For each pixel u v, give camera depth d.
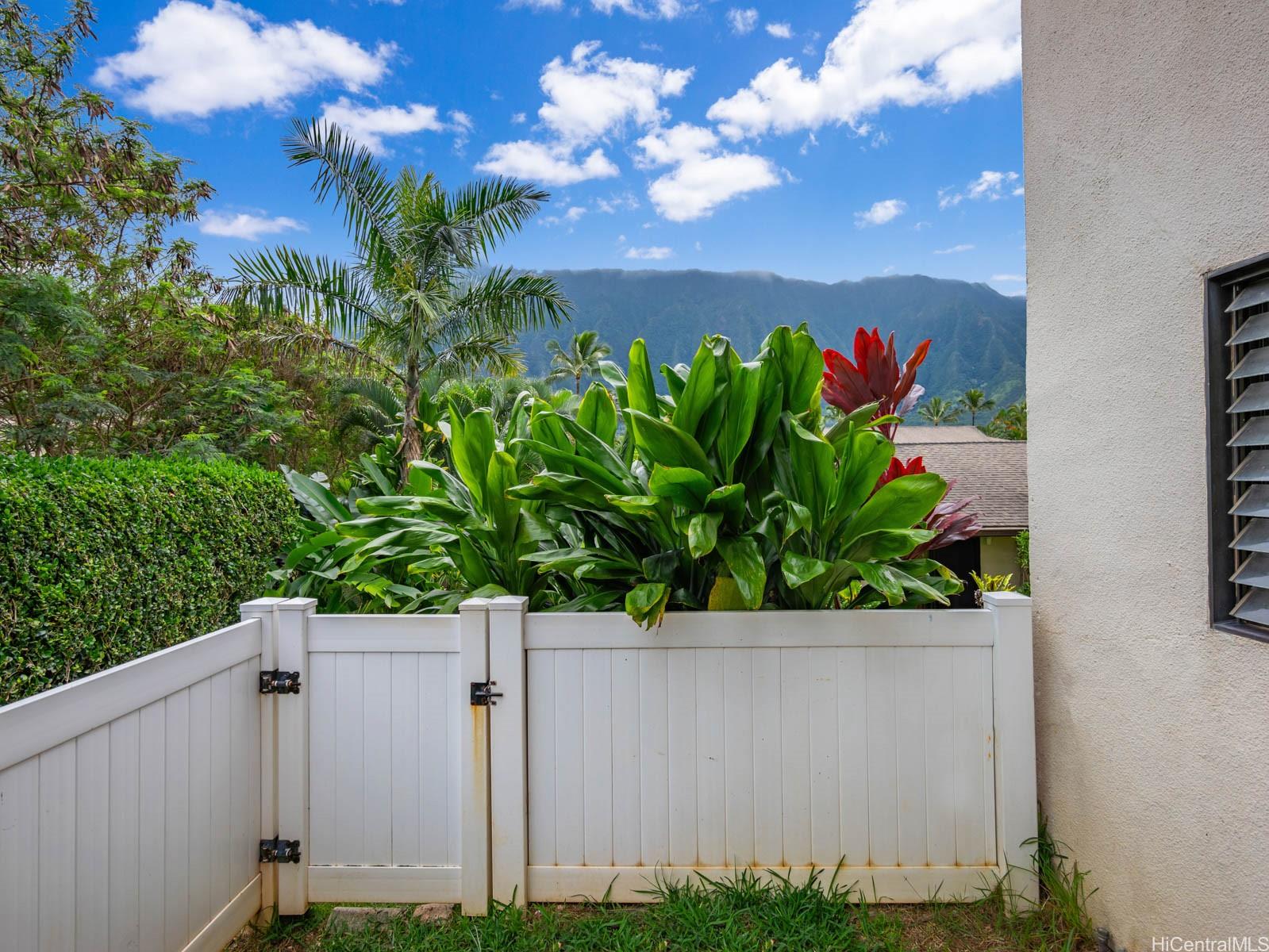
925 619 1.79
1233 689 1.23
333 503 3.36
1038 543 1.83
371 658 1.81
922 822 1.79
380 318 8.69
